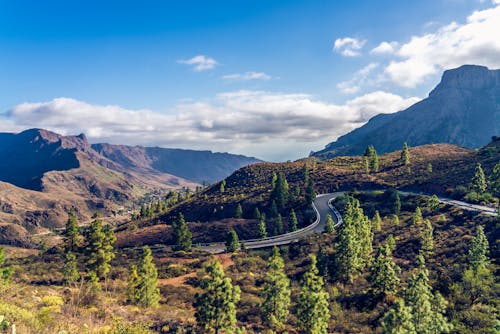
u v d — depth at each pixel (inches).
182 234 3070.9
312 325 1084.5
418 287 971.9
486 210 2659.9
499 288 1186.6
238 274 2012.8
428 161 5511.8
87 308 925.2
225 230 3986.2
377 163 5521.7
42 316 565.3
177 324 1064.8
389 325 906.1
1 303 553.9
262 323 1234.6
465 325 977.5
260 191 5654.5
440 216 2647.6
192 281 1876.2
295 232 3489.2
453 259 1790.1
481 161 4488.2
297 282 1779.0
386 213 3356.3
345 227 1850.4
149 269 1315.2
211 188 7367.1
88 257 1732.3
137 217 6796.3
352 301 1439.5
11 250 6884.8
